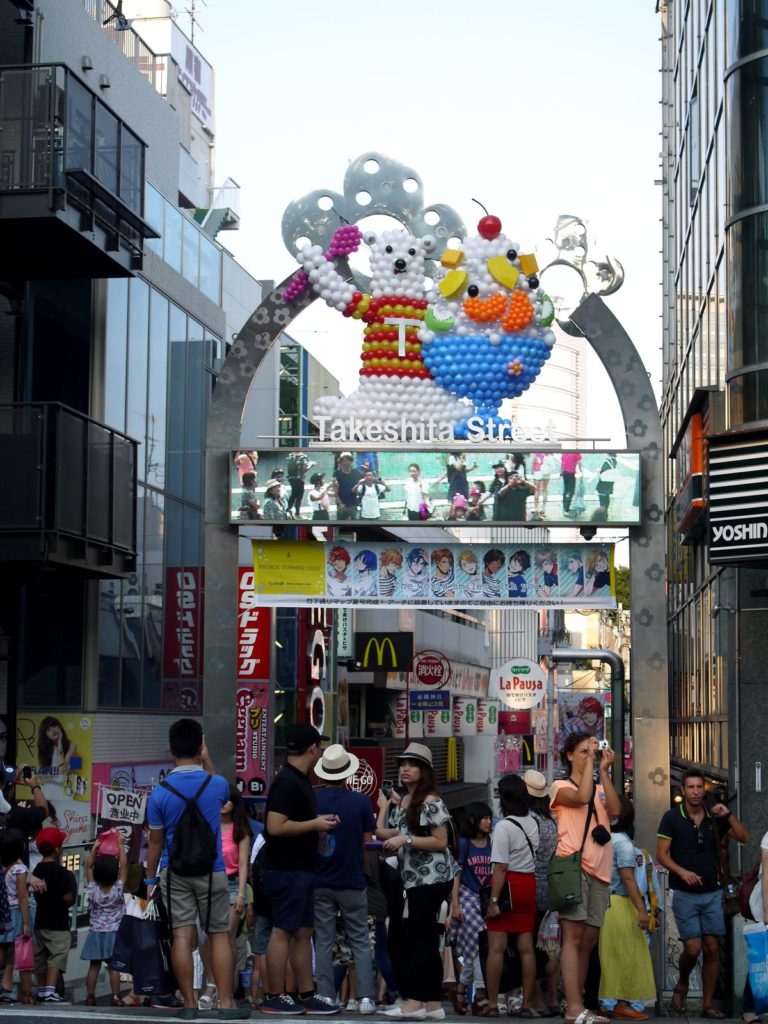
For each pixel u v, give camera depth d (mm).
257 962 11969
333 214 16891
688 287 29469
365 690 40188
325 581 16625
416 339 16719
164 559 23781
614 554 16484
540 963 12453
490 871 13477
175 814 9578
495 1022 10727
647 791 15625
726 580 20484
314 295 16812
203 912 9703
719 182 22078
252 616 23812
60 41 20734
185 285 25203
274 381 34000
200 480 25938
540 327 16719
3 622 19062
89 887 14641
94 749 20297
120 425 21797
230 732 16203
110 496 19188
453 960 14773
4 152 17562
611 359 16375
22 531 17203
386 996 13984
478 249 16594
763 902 9883
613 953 11867
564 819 10586
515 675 28453
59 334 20344
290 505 16438
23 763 20172
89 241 18281
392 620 41000
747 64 18844
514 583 16531
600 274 16531
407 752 10711
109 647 21094
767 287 18328
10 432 19031
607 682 55438
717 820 13633
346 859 11055
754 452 16688
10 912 12703
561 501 16203
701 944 12891
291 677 30922
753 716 18562
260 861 10602
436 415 16625
